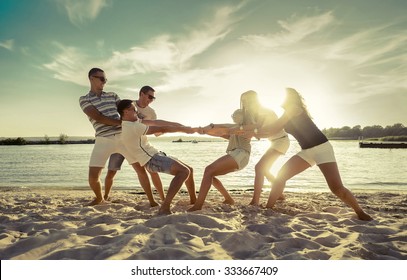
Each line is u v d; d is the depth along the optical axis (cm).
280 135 552
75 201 621
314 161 479
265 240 347
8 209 536
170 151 5406
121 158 618
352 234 369
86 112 536
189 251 302
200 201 475
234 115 509
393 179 1368
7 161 2895
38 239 337
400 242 344
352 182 1260
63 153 4975
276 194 505
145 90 562
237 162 483
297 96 464
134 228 369
